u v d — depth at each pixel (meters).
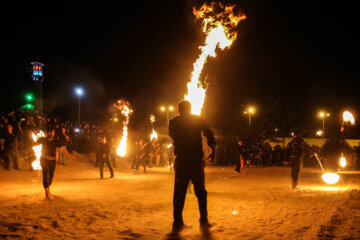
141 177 16.30
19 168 15.84
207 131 6.15
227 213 7.27
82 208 7.88
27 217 6.81
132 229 5.95
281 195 9.85
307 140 40.47
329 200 8.62
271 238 5.19
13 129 16.97
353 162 25.70
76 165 19.55
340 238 4.96
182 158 6.05
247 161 28.69
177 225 5.97
